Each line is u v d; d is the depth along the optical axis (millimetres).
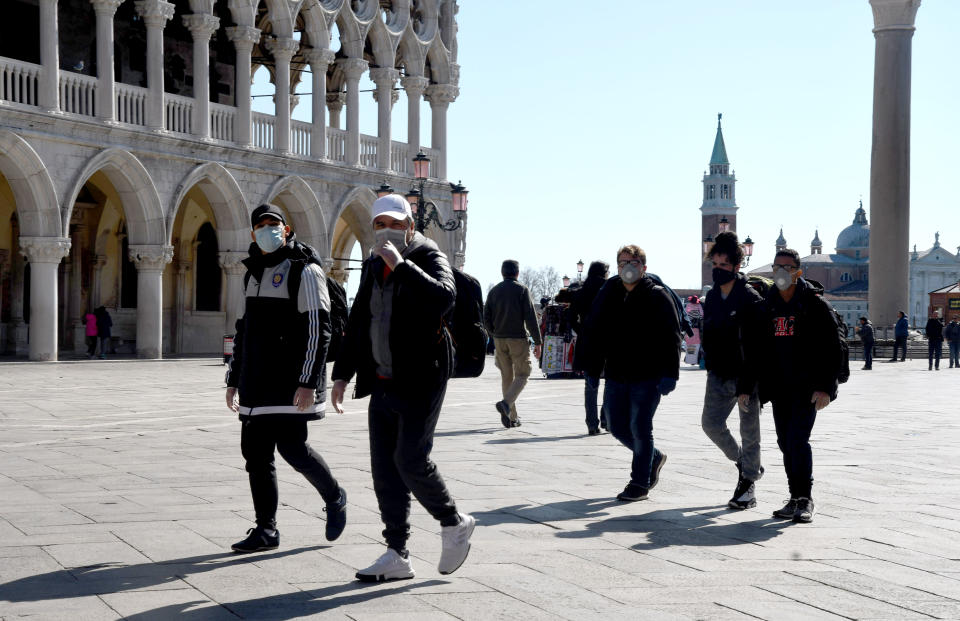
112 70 30625
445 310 5742
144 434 12875
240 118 34750
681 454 11383
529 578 5941
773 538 7125
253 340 6551
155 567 6078
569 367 26531
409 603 5406
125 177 31391
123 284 38625
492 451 11617
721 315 8328
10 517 7473
